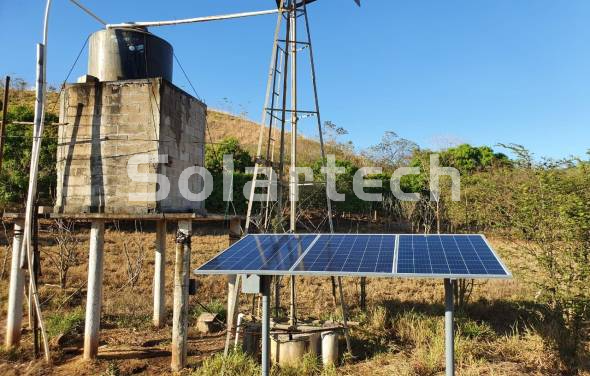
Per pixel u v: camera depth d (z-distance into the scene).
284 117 10.45
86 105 9.68
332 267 6.10
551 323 9.78
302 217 26.78
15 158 24.77
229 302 10.69
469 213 14.71
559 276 9.81
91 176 9.60
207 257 21.56
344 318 9.80
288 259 6.63
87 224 25.78
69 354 10.14
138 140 9.52
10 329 10.35
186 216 9.16
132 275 17.12
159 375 8.90
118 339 11.16
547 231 9.80
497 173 13.06
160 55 10.42
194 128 11.28
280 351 9.01
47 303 13.81
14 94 43.97
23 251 9.62
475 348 9.65
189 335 11.73
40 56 9.34
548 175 9.89
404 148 48.44
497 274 5.37
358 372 8.84
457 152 37.81
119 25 10.09
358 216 32.28
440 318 11.54
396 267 5.91
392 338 11.00
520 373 8.58
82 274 17.58
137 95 9.58
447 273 5.51
